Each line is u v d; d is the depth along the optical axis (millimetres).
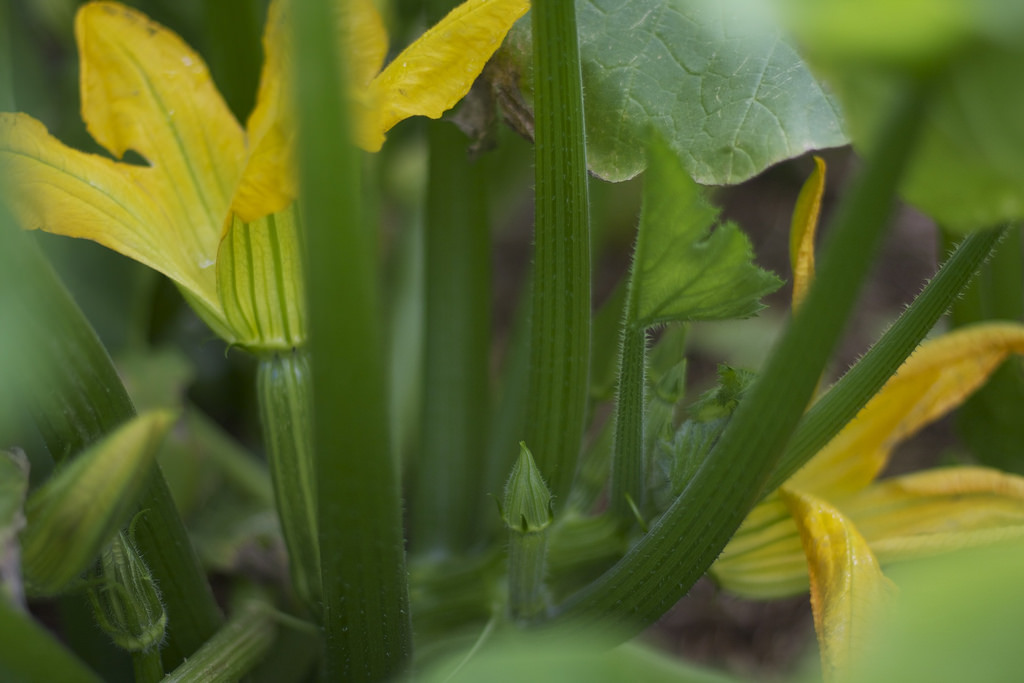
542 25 845
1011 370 987
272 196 841
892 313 1468
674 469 868
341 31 750
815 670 763
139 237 884
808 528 875
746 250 823
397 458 827
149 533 890
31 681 780
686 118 911
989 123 746
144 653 859
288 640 960
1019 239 992
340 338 769
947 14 686
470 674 741
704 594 1206
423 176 1321
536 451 893
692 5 903
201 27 1191
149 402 1094
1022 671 648
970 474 915
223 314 883
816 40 705
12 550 786
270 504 1108
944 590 688
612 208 1478
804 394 806
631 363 870
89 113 905
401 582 838
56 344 842
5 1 941
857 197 769
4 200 784
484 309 1011
